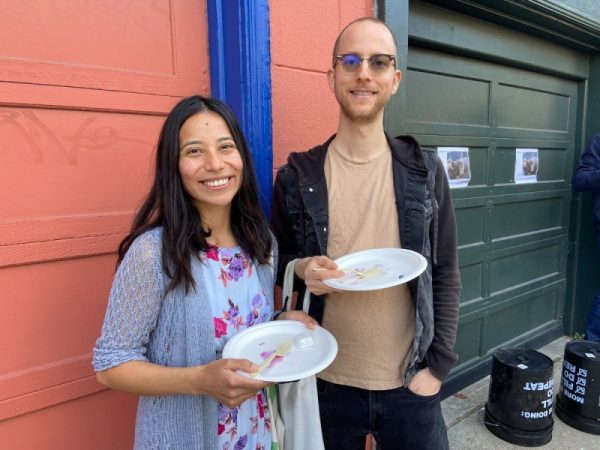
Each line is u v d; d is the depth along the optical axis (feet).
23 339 4.26
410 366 4.37
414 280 4.28
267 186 5.42
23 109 4.13
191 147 3.32
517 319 11.25
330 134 6.20
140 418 3.46
